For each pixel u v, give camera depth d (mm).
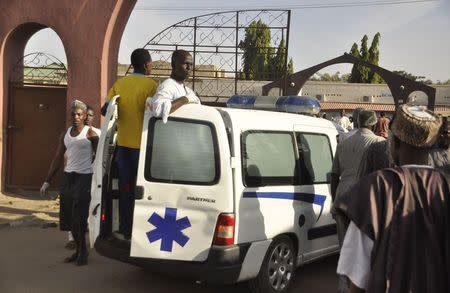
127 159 4922
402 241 1951
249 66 10570
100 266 5895
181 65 4633
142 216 4449
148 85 4902
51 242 6875
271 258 4773
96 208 4879
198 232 4348
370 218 1988
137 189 4469
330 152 5855
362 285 2016
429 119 2121
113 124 4965
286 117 5352
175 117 4539
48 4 9336
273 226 4719
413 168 2092
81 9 9188
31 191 9828
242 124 4617
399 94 27938
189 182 4410
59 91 9734
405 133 2135
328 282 5578
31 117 9812
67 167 5883
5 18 9523
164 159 4492
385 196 2018
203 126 4457
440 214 1978
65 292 5043
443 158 5422
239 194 4406
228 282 4316
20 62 10055
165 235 4406
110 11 9062
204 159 4406
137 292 5090
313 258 5418
